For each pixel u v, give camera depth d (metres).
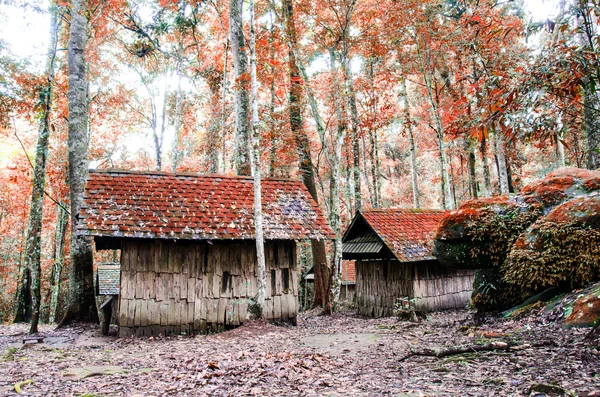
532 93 5.00
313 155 28.12
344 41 16.66
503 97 5.14
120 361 7.57
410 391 4.57
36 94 17.27
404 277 15.74
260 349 7.98
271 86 21.22
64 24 22.66
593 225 7.29
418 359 6.02
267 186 13.59
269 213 12.51
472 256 9.05
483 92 5.64
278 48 17.44
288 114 19.00
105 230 10.37
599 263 6.91
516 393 4.13
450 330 8.43
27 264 16.70
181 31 21.61
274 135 17.69
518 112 5.10
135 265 11.00
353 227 17.36
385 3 19.17
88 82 21.91
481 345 5.96
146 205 11.41
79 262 13.93
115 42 23.89
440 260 9.66
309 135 25.98
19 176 27.98
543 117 5.07
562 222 7.62
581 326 5.95
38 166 16.58
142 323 10.81
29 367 7.25
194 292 11.40
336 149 16.41
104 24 19.67
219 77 25.19
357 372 5.75
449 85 22.12
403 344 7.65
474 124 5.64
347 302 22.28
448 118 13.99
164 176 12.61
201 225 11.34
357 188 22.42
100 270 17.25
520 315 7.58
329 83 17.39
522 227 8.71
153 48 22.64
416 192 23.84
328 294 16.20
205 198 12.27
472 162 24.86
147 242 11.18
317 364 6.30
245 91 15.85
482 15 14.64
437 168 39.22
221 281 11.72
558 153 18.73
